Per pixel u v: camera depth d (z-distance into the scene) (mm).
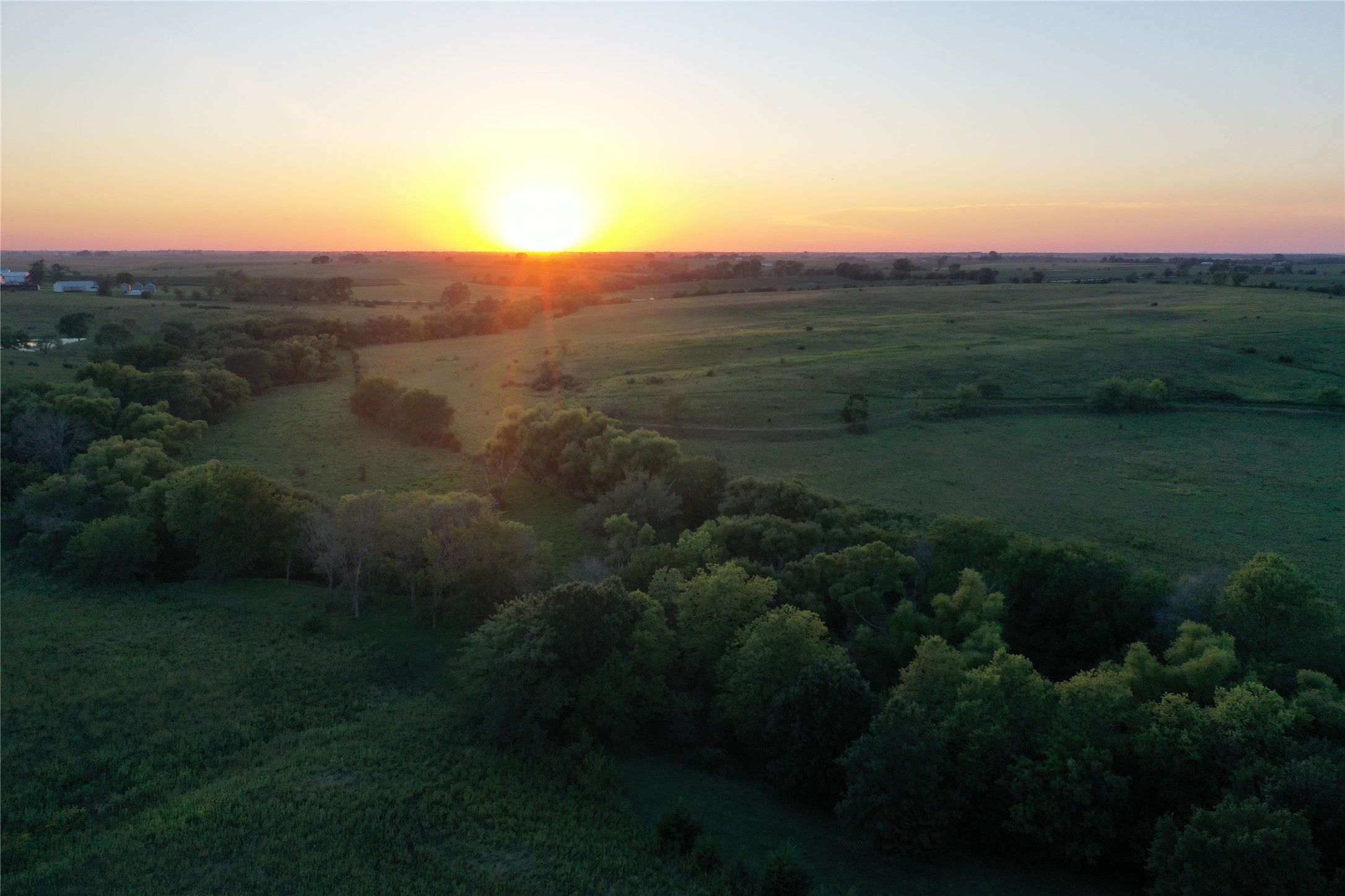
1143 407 118500
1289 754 34844
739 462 102500
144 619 60844
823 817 41125
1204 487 89875
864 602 55281
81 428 100938
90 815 39875
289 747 45719
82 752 44844
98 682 51625
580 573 65000
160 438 102875
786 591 57219
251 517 69125
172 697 50531
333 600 65312
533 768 43781
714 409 122188
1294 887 28531
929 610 58688
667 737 48469
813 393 128125
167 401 121500
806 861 36844
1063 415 118688
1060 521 81062
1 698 49125
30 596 63656
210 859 35969
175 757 44500
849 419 115125
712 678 51875
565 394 139125
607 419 108625
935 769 37000
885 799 36062
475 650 49188
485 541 61375
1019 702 39812
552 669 46750
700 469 86625
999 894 34875
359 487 97688
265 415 134875
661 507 79375
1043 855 37438
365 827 38281
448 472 105250
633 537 72125
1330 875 30531
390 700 51375
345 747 45406
